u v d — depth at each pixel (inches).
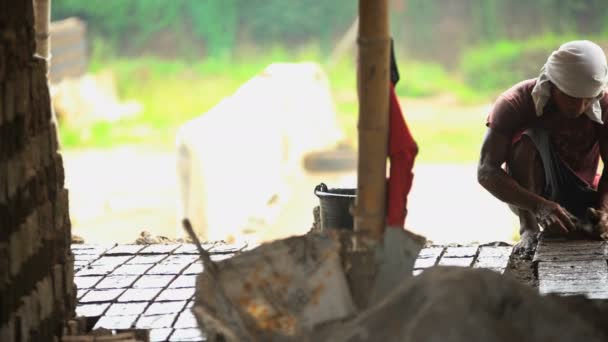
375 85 253.0
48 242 264.2
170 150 1248.2
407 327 188.7
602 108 351.9
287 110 730.2
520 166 361.1
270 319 228.2
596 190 367.2
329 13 1824.6
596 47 340.2
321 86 807.1
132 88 1643.7
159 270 346.6
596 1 1800.0
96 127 1336.1
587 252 337.7
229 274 233.6
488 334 183.3
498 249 363.9
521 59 1662.2
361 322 201.8
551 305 194.9
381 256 241.0
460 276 195.6
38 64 263.7
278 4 1824.6
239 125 656.4
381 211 258.4
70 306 283.4
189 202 632.4
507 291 195.0
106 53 1777.8
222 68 1738.4
